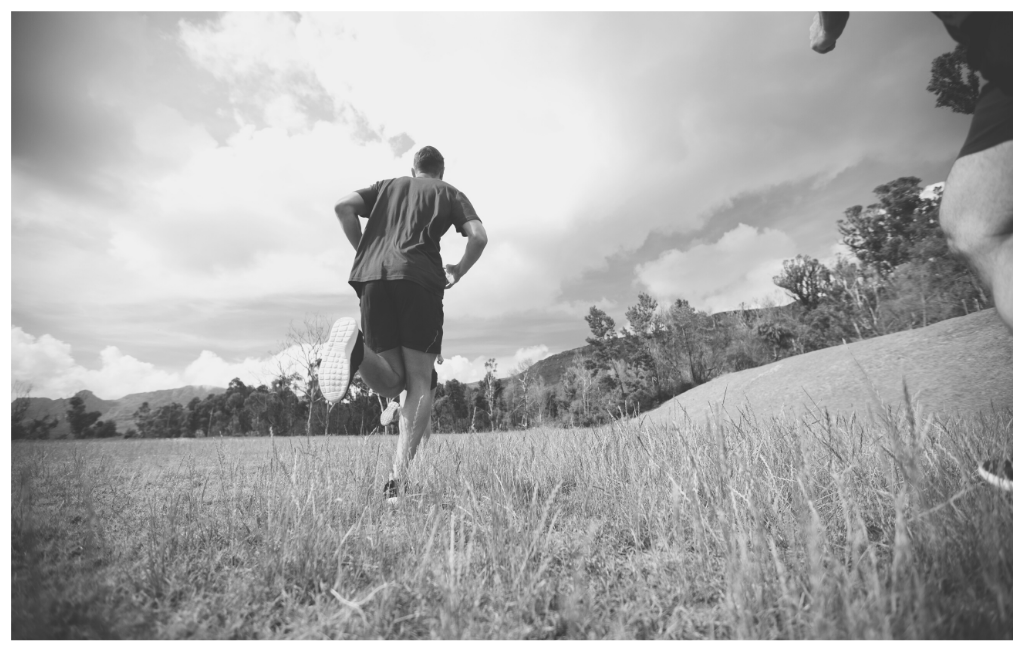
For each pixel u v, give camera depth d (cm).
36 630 113
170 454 588
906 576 109
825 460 210
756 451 218
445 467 255
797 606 108
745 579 117
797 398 712
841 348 952
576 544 168
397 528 191
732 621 110
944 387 593
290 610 128
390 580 140
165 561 156
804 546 143
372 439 298
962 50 144
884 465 165
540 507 208
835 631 100
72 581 138
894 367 733
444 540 155
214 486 297
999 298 125
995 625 99
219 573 151
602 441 286
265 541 162
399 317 251
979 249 129
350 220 263
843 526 165
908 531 139
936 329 826
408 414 244
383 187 269
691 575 138
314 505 175
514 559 137
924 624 97
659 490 197
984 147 128
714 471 200
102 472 331
